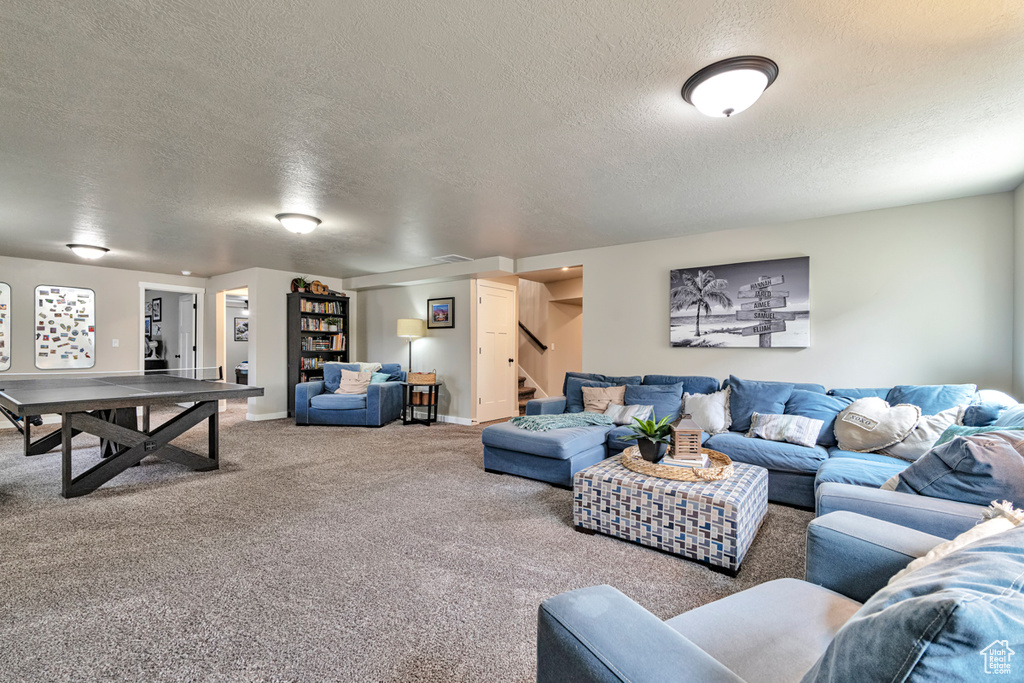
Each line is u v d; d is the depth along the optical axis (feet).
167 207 12.04
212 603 6.35
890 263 11.96
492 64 5.92
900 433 9.37
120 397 10.90
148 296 30.19
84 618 5.98
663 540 7.97
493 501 10.54
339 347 24.20
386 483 11.88
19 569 7.28
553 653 2.84
